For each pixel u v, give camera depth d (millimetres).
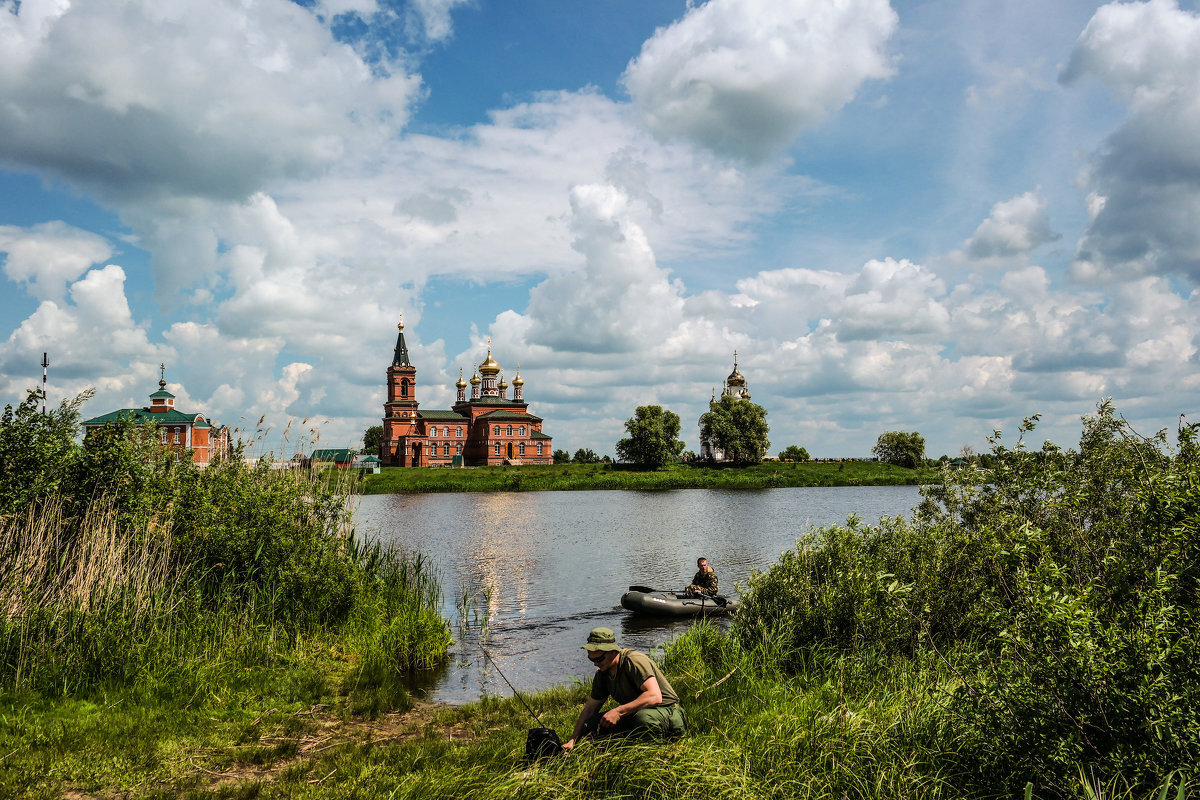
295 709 9219
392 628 12734
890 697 7367
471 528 41219
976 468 10547
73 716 8133
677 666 10953
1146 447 7613
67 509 11750
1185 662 4527
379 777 6777
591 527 41844
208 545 12391
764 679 9297
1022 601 5316
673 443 110812
